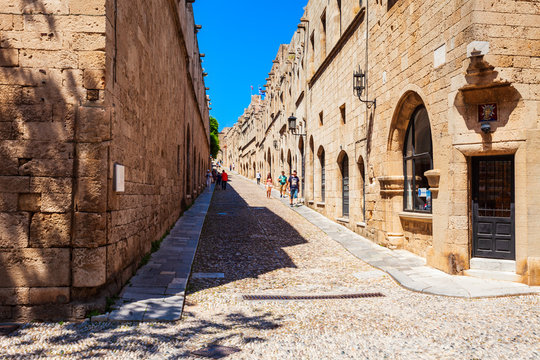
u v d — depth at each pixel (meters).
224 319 5.63
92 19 5.63
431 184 8.80
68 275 5.49
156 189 9.98
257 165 49.81
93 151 5.55
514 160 7.68
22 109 5.51
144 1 8.36
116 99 6.17
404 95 10.16
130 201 7.09
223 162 104.25
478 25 7.46
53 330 5.05
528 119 7.53
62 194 5.50
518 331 5.03
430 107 8.96
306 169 22.19
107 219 5.76
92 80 5.60
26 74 5.54
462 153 8.03
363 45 13.13
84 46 5.61
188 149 19.94
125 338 4.78
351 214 14.52
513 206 7.85
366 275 8.62
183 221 14.64
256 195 29.20
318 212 19.55
